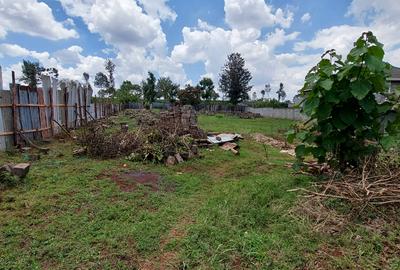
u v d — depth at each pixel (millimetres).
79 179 4848
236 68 43469
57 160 6270
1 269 2340
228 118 27969
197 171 6012
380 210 2836
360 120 3424
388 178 3271
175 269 2365
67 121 11078
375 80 3287
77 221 3254
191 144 7840
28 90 8102
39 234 2943
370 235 2518
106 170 5570
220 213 3301
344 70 3252
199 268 2309
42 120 8969
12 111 7246
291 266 2229
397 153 3869
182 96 37719
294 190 3605
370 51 3248
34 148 7375
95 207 3666
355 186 3178
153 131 8133
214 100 47688
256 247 2504
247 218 3117
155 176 5414
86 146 7043
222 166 6551
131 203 3867
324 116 3393
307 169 4457
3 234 2922
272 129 15898
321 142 3787
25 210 3521
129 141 7504
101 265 2430
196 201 4062
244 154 8070
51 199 3895
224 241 2684
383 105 3352
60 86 10789
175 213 3553
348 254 2314
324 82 3246
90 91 16656
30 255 2562
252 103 47375
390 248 2342
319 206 3070
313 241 2553
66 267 2398
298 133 4035
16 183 4391
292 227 2795
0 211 3486
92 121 13188
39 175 4953
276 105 38000
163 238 2906
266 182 4246
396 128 3463
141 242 2799
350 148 3635
